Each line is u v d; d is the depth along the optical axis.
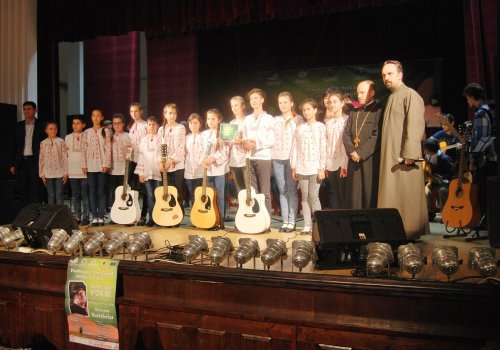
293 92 8.25
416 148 4.27
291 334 2.97
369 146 4.50
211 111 5.77
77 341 3.47
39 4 7.22
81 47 9.69
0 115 6.27
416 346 2.74
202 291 3.22
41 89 7.29
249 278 3.06
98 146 5.95
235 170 5.61
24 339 3.72
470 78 6.77
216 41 8.64
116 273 3.34
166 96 8.91
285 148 5.34
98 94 9.27
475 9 6.54
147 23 6.89
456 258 2.86
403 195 4.32
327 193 6.37
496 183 3.76
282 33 8.27
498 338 2.62
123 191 5.84
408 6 7.48
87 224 5.97
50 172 6.05
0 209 6.16
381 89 7.71
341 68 7.93
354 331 2.84
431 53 7.39
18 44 7.05
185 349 3.23
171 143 5.79
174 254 3.69
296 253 3.15
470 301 2.68
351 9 7.14
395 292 2.78
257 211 5.19
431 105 7.39
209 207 5.42
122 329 3.40
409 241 3.35
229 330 3.12
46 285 3.68
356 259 3.38
